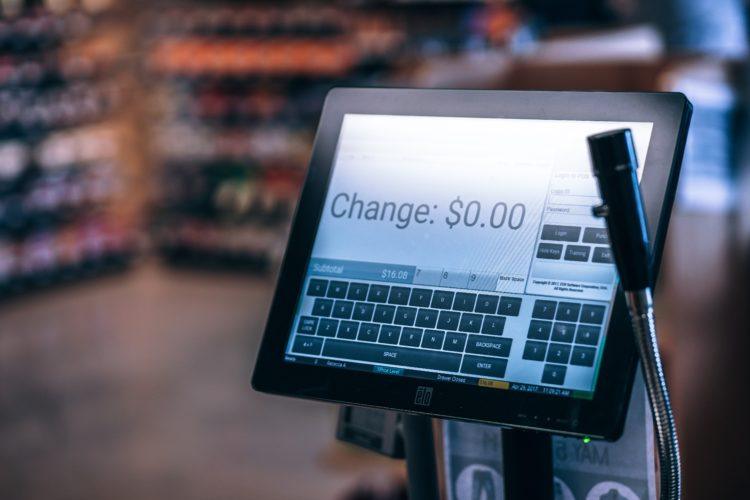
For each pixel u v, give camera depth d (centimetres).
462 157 96
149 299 742
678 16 307
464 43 687
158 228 830
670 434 78
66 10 789
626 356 84
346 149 101
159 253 833
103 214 816
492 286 91
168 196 830
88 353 624
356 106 102
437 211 96
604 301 87
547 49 356
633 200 77
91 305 729
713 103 270
